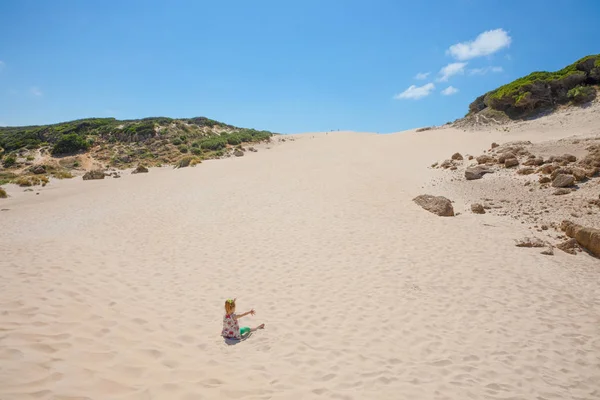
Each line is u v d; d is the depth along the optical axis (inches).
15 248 364.5
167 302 276.2
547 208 558.6
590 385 206.2
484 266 379.9
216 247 438.3
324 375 194.7
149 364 177.3
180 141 2094.0
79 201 776.3
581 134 1005.8
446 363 217.9
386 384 191.3
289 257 402.6
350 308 285.7
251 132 2593.5
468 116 1782.7
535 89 1459.2
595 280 353.7
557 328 267.1
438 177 808.9
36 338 174.9
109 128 2295.8
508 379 206.5
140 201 736.3
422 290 322.7
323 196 712.4
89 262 341.7
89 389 142.7
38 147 2079.2
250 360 204.1
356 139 1980.8
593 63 1467.8
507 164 782.5
